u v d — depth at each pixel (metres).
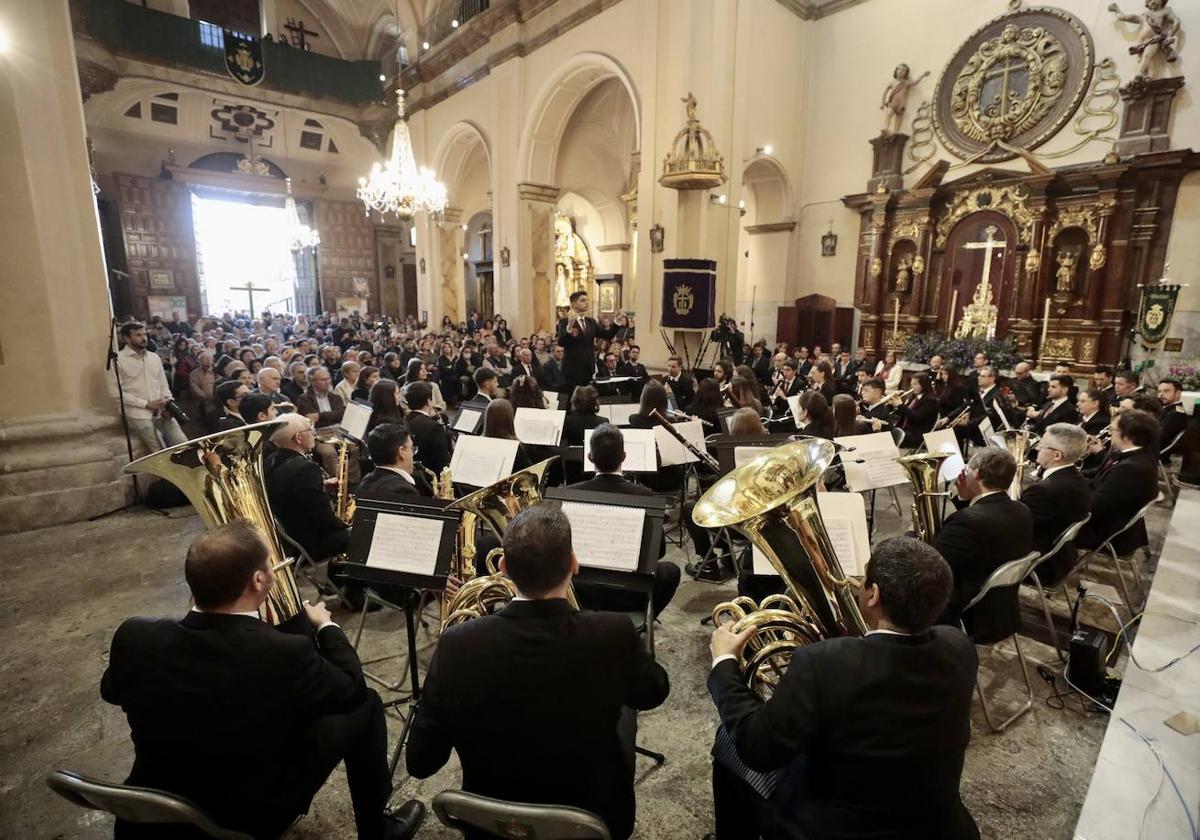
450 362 10.77
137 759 1.53
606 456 2.92
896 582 1.35
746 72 10.84
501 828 1.25
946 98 11.53
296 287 22.95
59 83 5.00
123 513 5.16
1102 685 2.84
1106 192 9.72
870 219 12.52
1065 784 2.35
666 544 4.64
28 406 4.94
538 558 1.44
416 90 18.53
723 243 10.99
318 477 3.29
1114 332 9.89
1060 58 10.17
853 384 9.76
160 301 18.75
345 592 3.54
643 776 2.39
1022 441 3.86
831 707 1.33
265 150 20.59
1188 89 9.09
